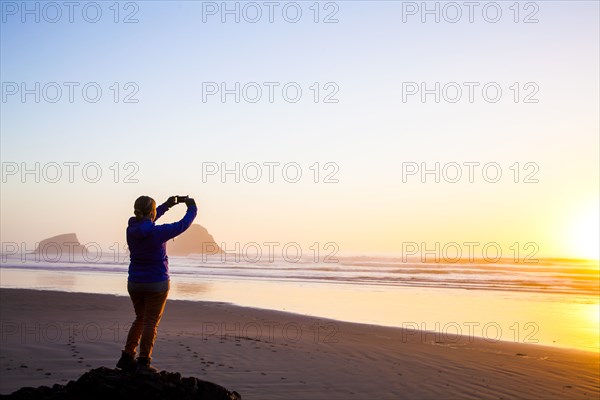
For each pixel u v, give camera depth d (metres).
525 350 16.23
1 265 72.88
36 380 10.94
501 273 59.47
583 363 14.36
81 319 19.41
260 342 15.78
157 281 5.80
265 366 12.80
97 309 22.66
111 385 5.29
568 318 23.73
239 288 37.81
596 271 64.31
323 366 13.02
